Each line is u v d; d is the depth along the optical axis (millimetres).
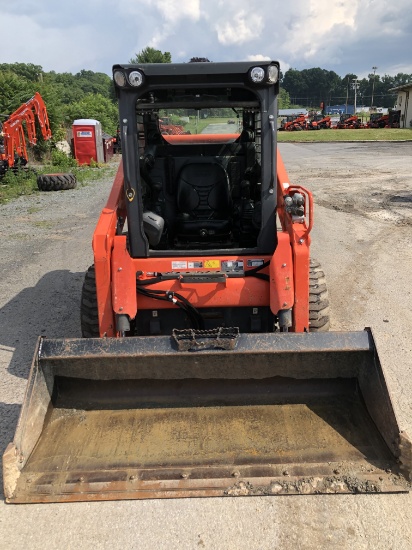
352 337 3375
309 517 2926
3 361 4801
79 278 7230
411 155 23078
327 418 3434
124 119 3709
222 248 4426
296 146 30656
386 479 3014
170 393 3604
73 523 2922
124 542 2799
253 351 3365
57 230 10320
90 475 3086
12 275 7418
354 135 38500
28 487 3016
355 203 12328
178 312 4207
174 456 3207
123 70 3525
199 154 4891
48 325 5609
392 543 2756
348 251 8352
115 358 3455
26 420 3150
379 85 160875
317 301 4281
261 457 3186
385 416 3156
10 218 11586
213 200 4516
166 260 4012
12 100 23391
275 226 4012
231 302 4047
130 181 3844
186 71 3521
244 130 4781
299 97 164000
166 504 3037
